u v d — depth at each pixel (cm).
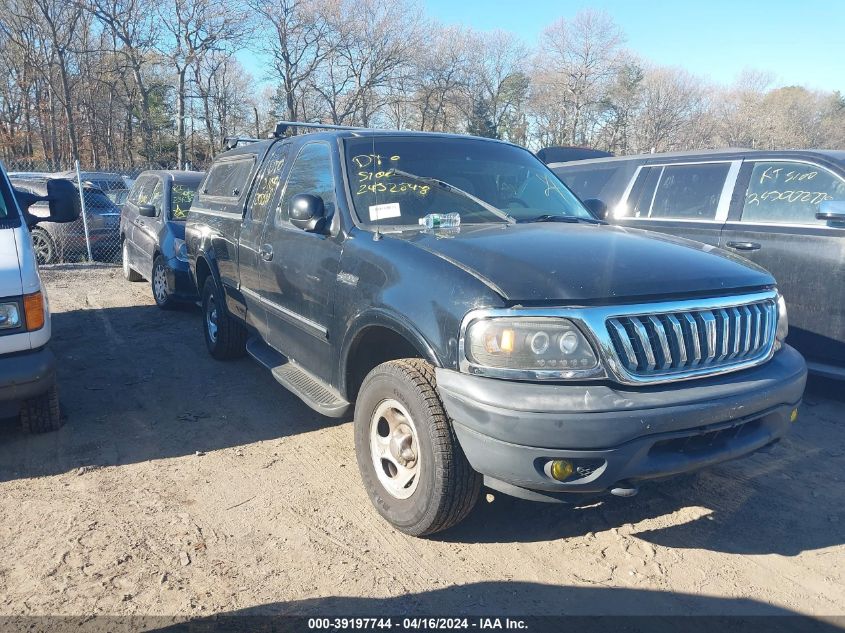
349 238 391
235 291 570
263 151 561
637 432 283
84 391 572
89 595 303
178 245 850
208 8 4147
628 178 709
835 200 544
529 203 454
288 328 468
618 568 328
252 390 576
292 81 5012
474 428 294
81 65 4303
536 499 303
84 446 461
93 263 1327
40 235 1318
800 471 434
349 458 447
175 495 395
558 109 5603
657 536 356
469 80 5631
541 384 287
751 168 611
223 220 593
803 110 5116
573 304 290
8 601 298
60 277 1182
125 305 938
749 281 335
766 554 341
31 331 427
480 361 294
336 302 391
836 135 4947
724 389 305
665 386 297
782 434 338
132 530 356
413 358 345
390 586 311
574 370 286
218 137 4634
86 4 3878
